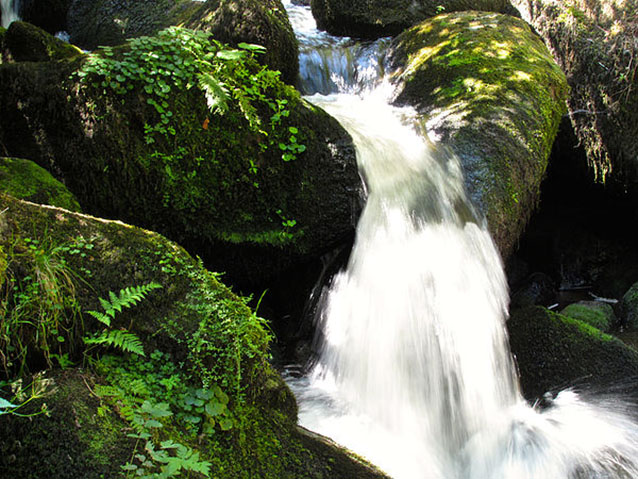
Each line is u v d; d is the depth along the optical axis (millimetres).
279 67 6551
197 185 4418
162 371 2879
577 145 7215
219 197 4516
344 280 4871
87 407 2531
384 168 5090
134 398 2688
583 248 7504
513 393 4730
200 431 2809
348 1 8062
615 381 4562
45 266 2725
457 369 4543
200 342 2969
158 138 4262
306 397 4457
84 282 2875
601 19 7348
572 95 7297
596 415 4383
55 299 2711
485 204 5133
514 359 4887
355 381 4527
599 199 7355
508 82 6023
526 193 5492
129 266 3049
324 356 4758
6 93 4312
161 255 3178
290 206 4719
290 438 3066
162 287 3066
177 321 3016
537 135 5723
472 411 4496
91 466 2371
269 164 4605
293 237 4734
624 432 4223
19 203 2971
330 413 4312
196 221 4492
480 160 5324
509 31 6969
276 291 5145
